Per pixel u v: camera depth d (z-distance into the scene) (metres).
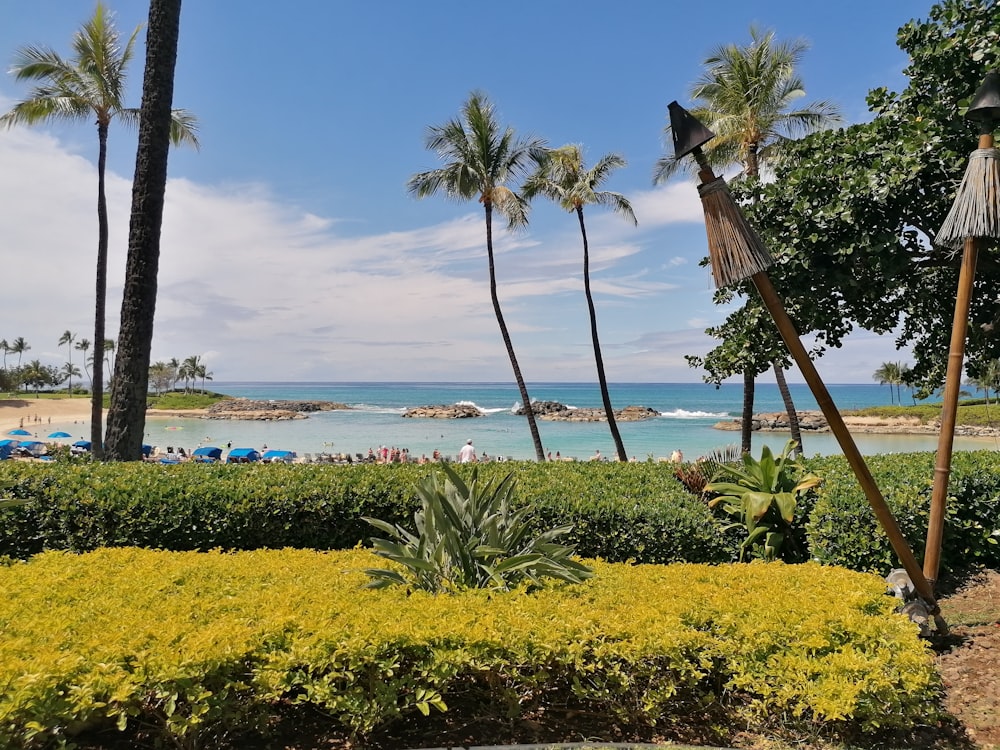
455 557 4.20
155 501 6.36
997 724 3.35
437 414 77.06
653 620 3.38
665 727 3.27
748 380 17.09
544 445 44.31
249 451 32.12
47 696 2.49
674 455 12.08
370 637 2.98
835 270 5.03
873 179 4.78
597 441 46.75
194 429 60.28
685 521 6.11
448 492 4.52
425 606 3.44
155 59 9.08
